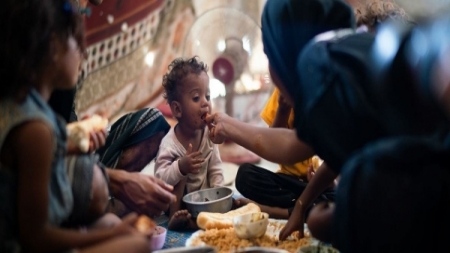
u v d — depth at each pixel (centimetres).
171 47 288
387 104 99
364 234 100
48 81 111
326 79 106
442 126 95
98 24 263
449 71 88
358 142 103
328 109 105
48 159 99
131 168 191
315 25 126
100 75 267
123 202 141
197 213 175
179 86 198
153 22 281
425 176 94
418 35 96
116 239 104
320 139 106
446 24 91
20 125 98
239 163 283
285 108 172
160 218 195
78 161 123
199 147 203
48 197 100
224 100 266
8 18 100
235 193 226
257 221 149
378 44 102
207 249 125
